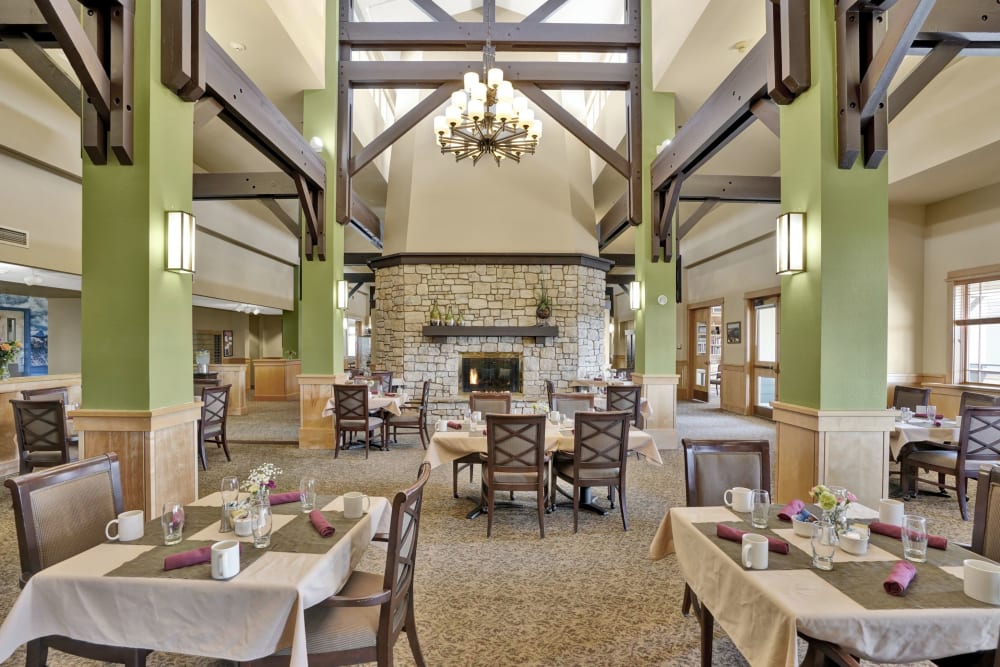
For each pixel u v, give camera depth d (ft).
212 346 40.96
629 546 10.82
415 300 27.27
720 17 15.92
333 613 5.64
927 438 13.50
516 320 27.37
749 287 29.84
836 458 9.20
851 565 5.21
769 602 4.55
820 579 4.88
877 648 4.21
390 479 15.99
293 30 17.07
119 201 9.16
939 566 5.16
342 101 20.44
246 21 15.94
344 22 20.54
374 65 20.45
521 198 27.99
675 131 22.02
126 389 9.17
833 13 9.15
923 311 21.43
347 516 6.50
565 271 27.53
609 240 30.86
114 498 6.59
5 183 15.49
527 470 11.30
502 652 7.03
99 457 6.55
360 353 57.16
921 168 17.66
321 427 20.68
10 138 15.06
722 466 7.83
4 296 28.63
